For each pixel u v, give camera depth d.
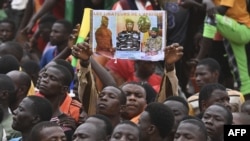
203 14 20.05
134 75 18.09
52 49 20.17
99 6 20.89
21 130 15.02
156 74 18.47
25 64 18.77
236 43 19.19
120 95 15.27
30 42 21.22
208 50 19.22
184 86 20.02
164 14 16.45
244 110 15.93
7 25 21.38
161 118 14.50
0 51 19.39
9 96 16.06
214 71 17.69
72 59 17.83
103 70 16.64
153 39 16.48
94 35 16.45
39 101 15.02
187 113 15.30
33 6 21.95
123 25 16.47
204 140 13.55
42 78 16.09
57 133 13.76
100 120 14.27
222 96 16.27
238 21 19.17
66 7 21.14
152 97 16.44
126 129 13.54
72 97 17.06
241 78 19.23
